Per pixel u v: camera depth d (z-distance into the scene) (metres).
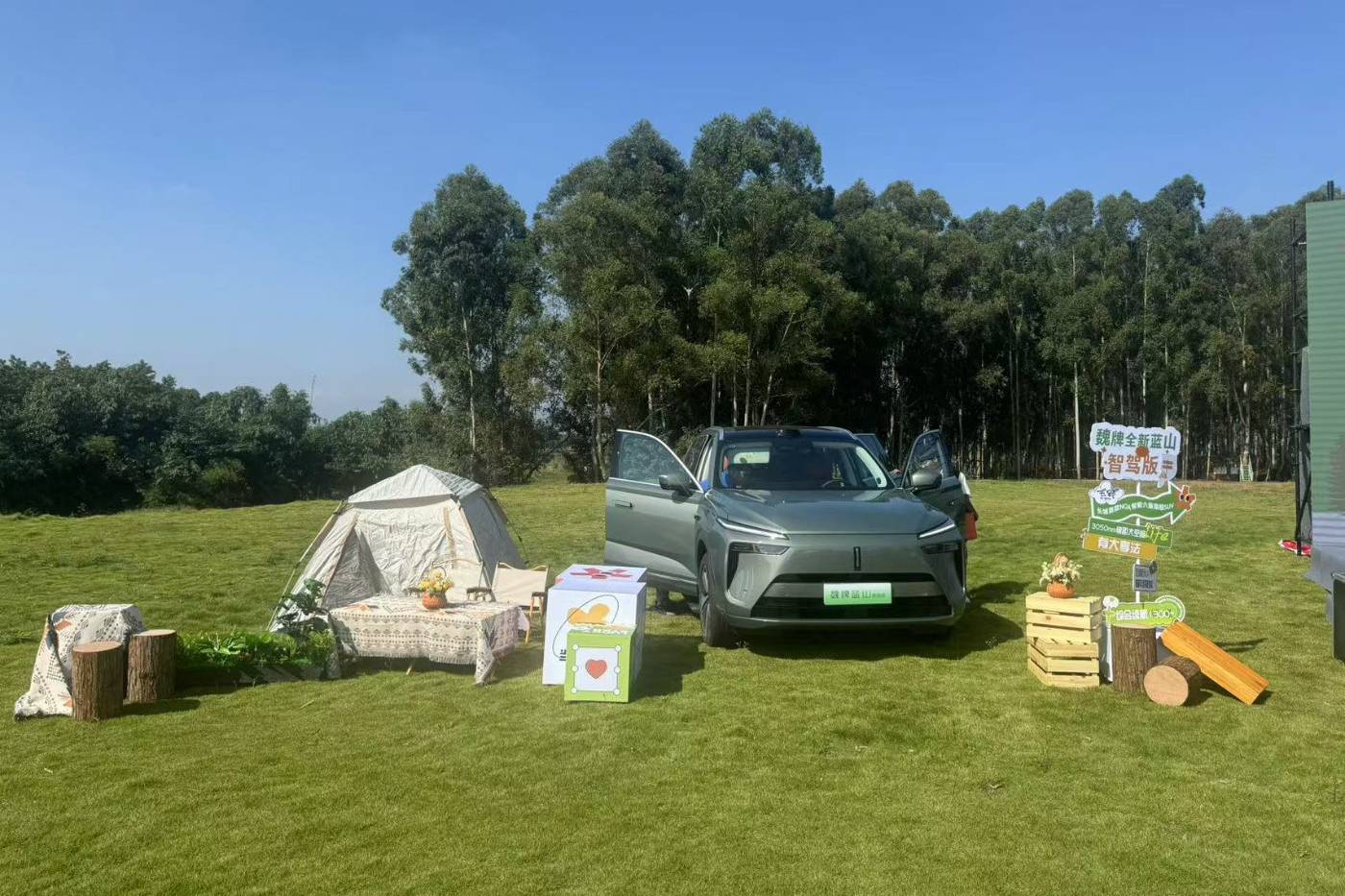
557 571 11.45
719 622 6.56
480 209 40.50
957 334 41.09
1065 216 45.50
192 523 18.14
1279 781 4.09
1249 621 7.50
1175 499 5.96
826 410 40.59
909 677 5.87
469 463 39.56
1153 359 40.31
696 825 3.67
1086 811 3.78
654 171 36.31
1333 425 6.93
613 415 35.78
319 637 6.27
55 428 44.19
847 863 3.32
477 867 3.32
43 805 3.99
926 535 6.20
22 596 9.98
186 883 3.24
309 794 4.06
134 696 5.62
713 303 32.00
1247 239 42.66
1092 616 5.76
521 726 5.02
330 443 55.47
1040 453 47.62
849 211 44.72
